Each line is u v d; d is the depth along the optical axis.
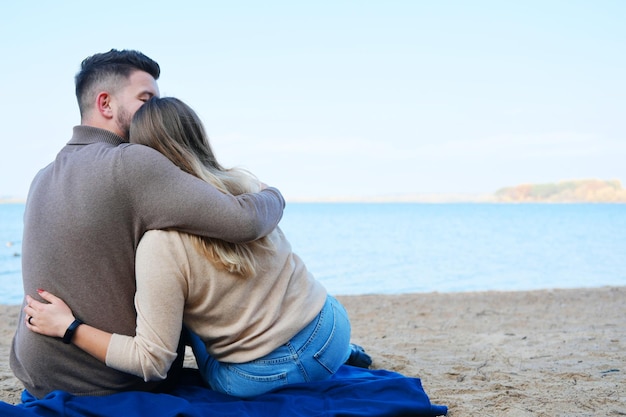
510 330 5.88
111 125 2.58
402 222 81.06
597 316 6.96
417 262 26.91
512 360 4.18
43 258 2.33
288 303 2.53
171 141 2.38
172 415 2.24
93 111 2.58
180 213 2.25
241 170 2.60
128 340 2.28
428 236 49.88
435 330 5.97
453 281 19.66
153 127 2.39
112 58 2.60
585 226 70.06
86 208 2.28
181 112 2.44
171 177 2.28
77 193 2.30
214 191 2.30
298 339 2.53
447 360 4.19
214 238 2.32
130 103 2.58
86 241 2.29
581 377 3.55
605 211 140.62
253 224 2.31
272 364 2.50
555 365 3.96
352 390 2.59
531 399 3.05
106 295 2.33
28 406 2.24
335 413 2.36
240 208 2.31
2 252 29.03
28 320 2.34
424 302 8.62
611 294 9.41
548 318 6.81
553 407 2.91
